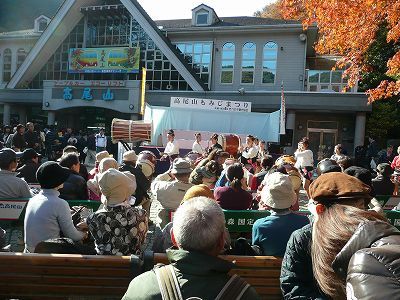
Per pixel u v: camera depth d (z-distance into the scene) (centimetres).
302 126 2811
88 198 620
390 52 2558
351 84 1175
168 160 1605
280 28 2841
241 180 518
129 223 351
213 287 176
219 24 3216
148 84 3053
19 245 573
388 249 130
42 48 3206
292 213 354
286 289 253
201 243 182
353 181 230
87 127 3266
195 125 2114
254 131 2106
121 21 3172
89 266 313
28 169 702
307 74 2877
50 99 3000
